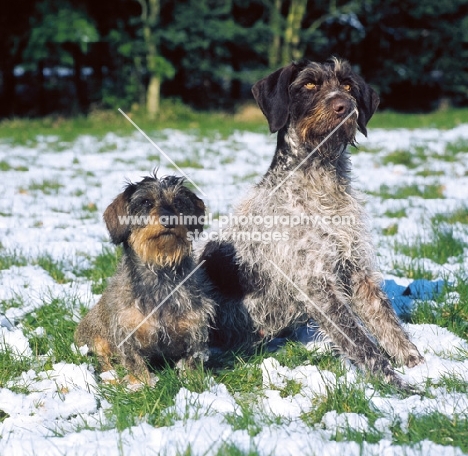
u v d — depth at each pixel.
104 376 4.89
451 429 3.65
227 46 39.44
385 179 14.53
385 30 43.09
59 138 24.73
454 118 33.28
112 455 3.49
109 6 36.34
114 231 5.14
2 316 5.91
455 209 10.84
